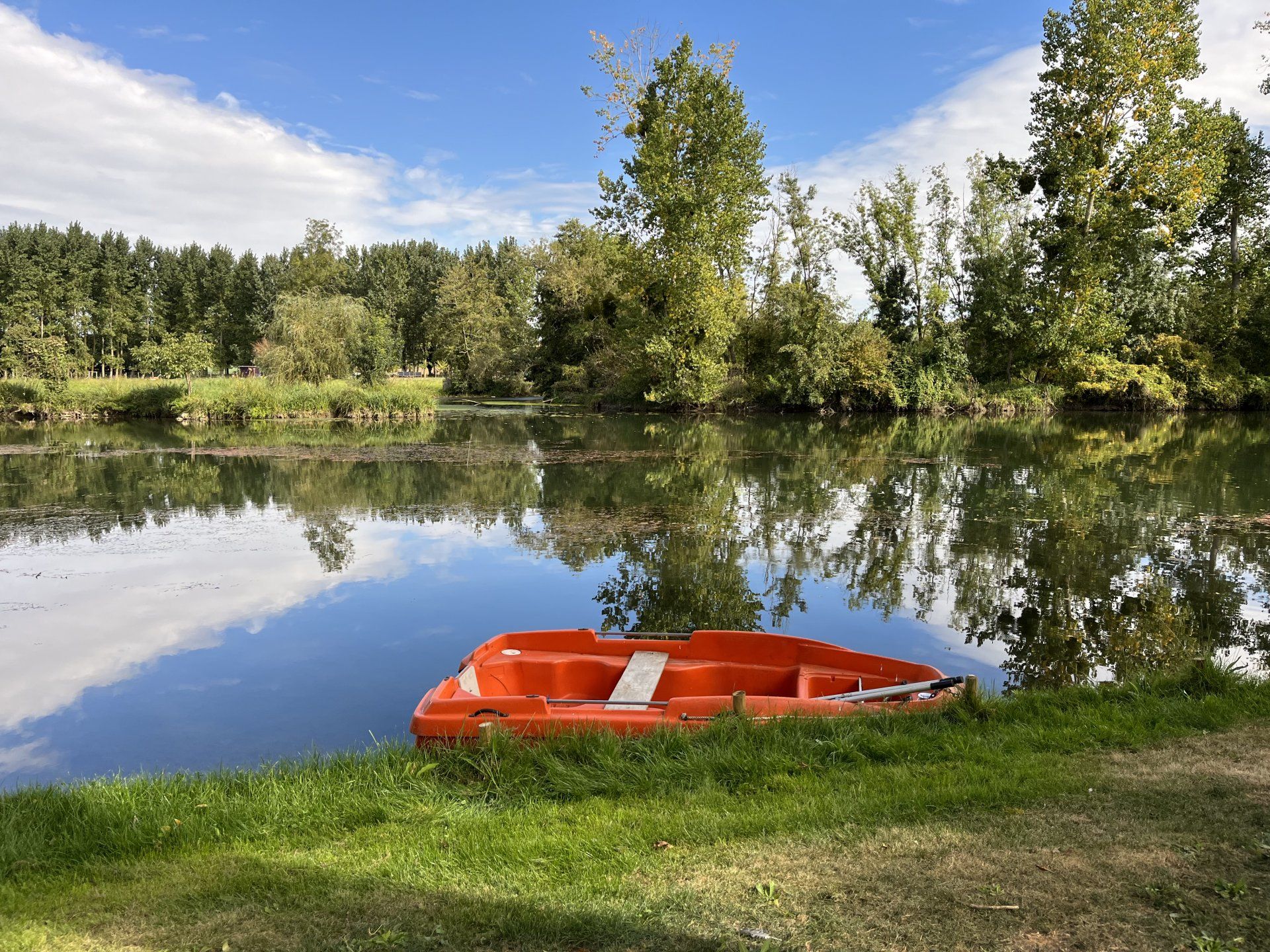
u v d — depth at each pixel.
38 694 7.23
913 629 8.73
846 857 3.63
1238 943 2.80
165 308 82.44
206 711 6.86
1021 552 11.96
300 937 3.20
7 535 13.69
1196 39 32.97
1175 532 13.18
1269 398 39.75
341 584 10.66
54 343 38.22
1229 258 41.44
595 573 11.11
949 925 3.01
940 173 41.25
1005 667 7.65
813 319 41.31
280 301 43.50
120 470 21.00
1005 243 40.44
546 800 4.82
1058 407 42.34
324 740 6.31
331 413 38.22
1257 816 3.80
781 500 16.45
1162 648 8.10
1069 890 3.21
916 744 5.09
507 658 7.02
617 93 36.16
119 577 11.03
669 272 35.94
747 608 9.48
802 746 5.16
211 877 3.78
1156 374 39.00
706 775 4.85
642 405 45.03
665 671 6.75
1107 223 34.78
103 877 3.90
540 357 55.84
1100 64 32.91
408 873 3.76
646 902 3.34
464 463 22.33
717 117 33.81
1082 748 4.93
